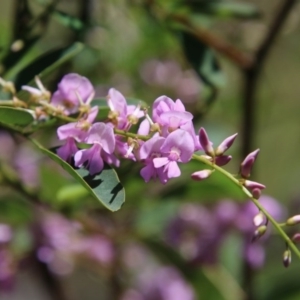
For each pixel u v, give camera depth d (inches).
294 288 30.9
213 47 27.6
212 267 30.2
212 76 26.0
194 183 27.0
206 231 30.1
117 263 30.6
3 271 28.4
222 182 26.6
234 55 27.8
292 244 21.5
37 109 22.3
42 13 25.1
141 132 21.6
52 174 26.9
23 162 29.3
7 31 28.3
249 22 30.2
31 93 22.6
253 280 30.1
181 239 30.1
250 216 29.6
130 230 29.2
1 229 28.4
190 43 26.4
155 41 31.9
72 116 22.8
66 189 26.1
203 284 30.4
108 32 28.9
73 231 28.9
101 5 28.4
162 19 27.0
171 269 32.3
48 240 28.8
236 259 30.2
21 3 25.2
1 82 22.7
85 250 29.3
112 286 31.5
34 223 28.7
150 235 29.4
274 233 29.4
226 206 29.9
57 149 22.4
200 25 27.9
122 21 30.4
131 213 29.3
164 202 27.4
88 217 28.5
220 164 21.7
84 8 27.0
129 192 26.8
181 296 31.5
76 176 21.4
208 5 26.9
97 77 31.0
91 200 26.9
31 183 28.8
